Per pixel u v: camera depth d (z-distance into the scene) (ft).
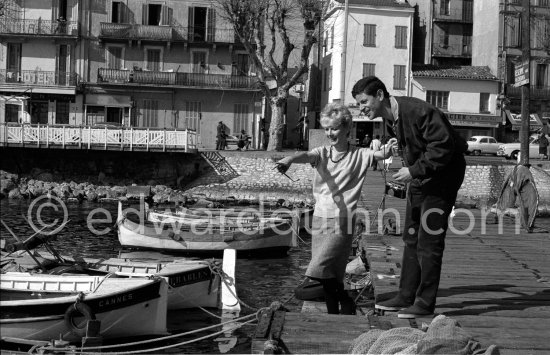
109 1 185.26
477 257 39.73
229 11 159.33
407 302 24.89
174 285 47.60
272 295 55.42
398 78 207.31
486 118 207.82
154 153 150.82
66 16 183.93
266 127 191.42
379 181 117.29
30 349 37.27
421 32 226.38
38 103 182.60
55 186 140.36
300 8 156.35
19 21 181.47
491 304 27.04
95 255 71.31
